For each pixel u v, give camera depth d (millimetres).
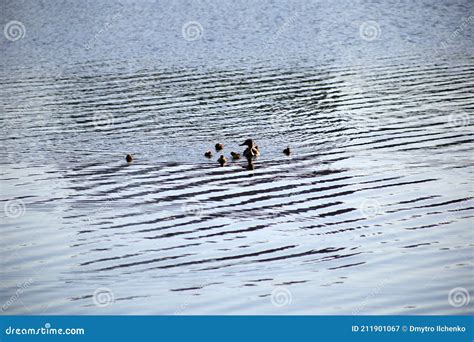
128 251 67875
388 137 96812
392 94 117000
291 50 149875
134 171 87812
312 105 112750
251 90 121938
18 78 134500
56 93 123625
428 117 104500
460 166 86000
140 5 197750
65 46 159625
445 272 62656
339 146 94250
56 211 77062
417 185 81000
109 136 100688
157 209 76812
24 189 83250
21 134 102750
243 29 169125
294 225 72250
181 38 163000
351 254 66250
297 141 96625
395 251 66562
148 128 103688
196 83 127312
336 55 144750
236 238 69875
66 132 103062
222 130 101812
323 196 78938
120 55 150250
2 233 72438
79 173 87688
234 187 82125
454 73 128375
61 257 67250
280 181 83500
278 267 64250
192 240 69688
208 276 63000
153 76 132875
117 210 76938
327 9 187125
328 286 61031
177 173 86812
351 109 109875
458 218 72750
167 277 63000
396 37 158375
